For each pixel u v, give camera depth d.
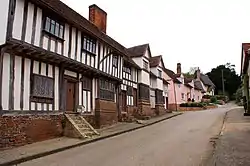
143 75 22.88
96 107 14.73
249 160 6.62
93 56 14.40
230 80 62.00
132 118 18.92
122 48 19.55
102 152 8.76
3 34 8.88
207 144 9.55
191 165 6.63
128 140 11.21
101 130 13.98
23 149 8.81
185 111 32.25
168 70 39.22
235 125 13.69
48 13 11.06
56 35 11.52
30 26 10.06
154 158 7.63
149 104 23.56
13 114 9.18
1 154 8.02
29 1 10.10
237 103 44.22
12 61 9.33
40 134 10.40
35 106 10.27
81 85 13.57
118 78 17.31
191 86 44.44
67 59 11.64
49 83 11.12
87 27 14.05
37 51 9.88
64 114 11.85
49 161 7.57
